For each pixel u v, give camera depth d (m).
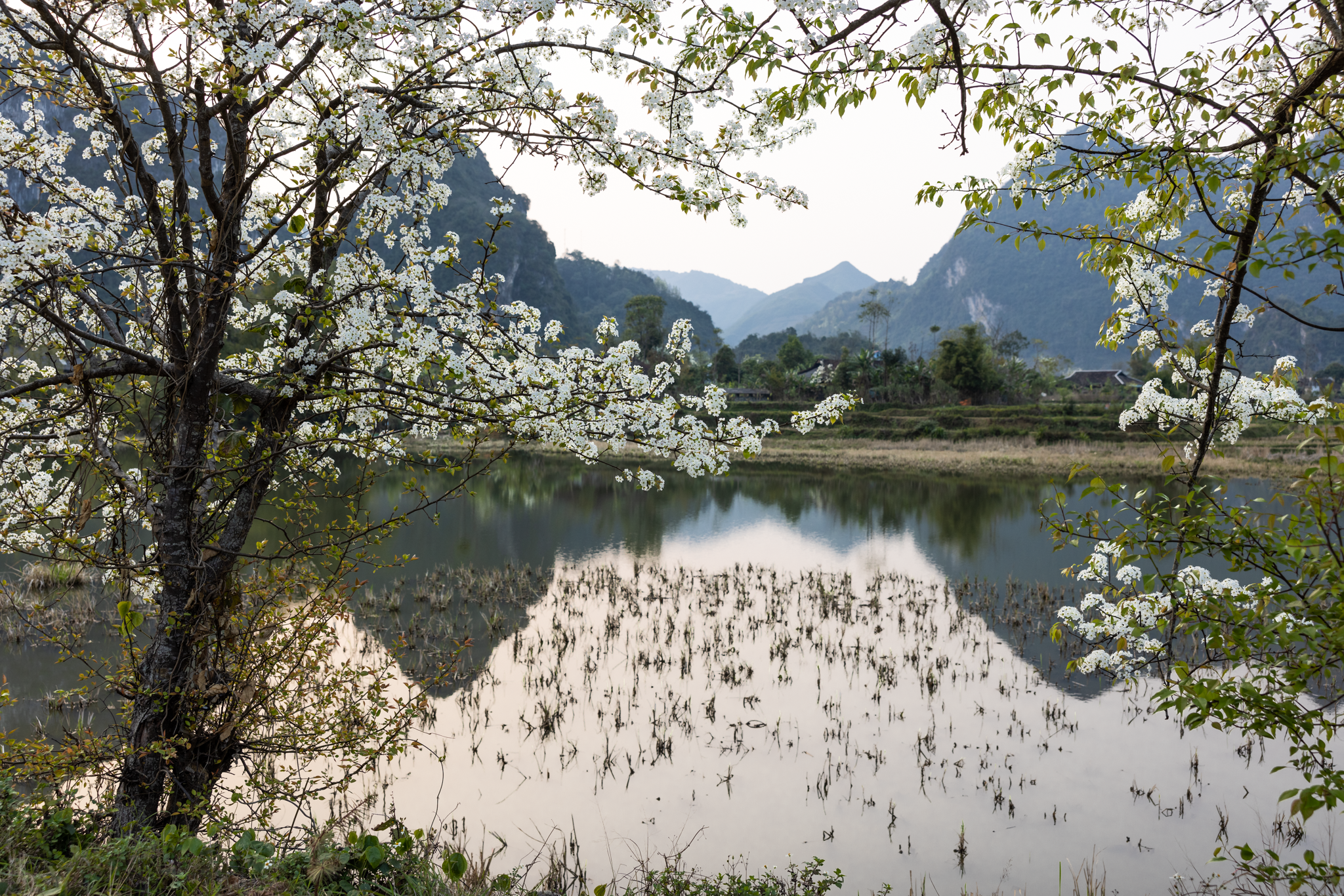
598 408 5.32
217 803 5.99
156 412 5.60
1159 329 4.84
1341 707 9.16
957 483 44.78
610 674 12.27
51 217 4.93
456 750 9.52
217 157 5.02
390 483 33.38
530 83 4.83
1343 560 3.27
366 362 5.48
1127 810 8.38
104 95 4.66
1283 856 7.46
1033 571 21.06
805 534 27.36
